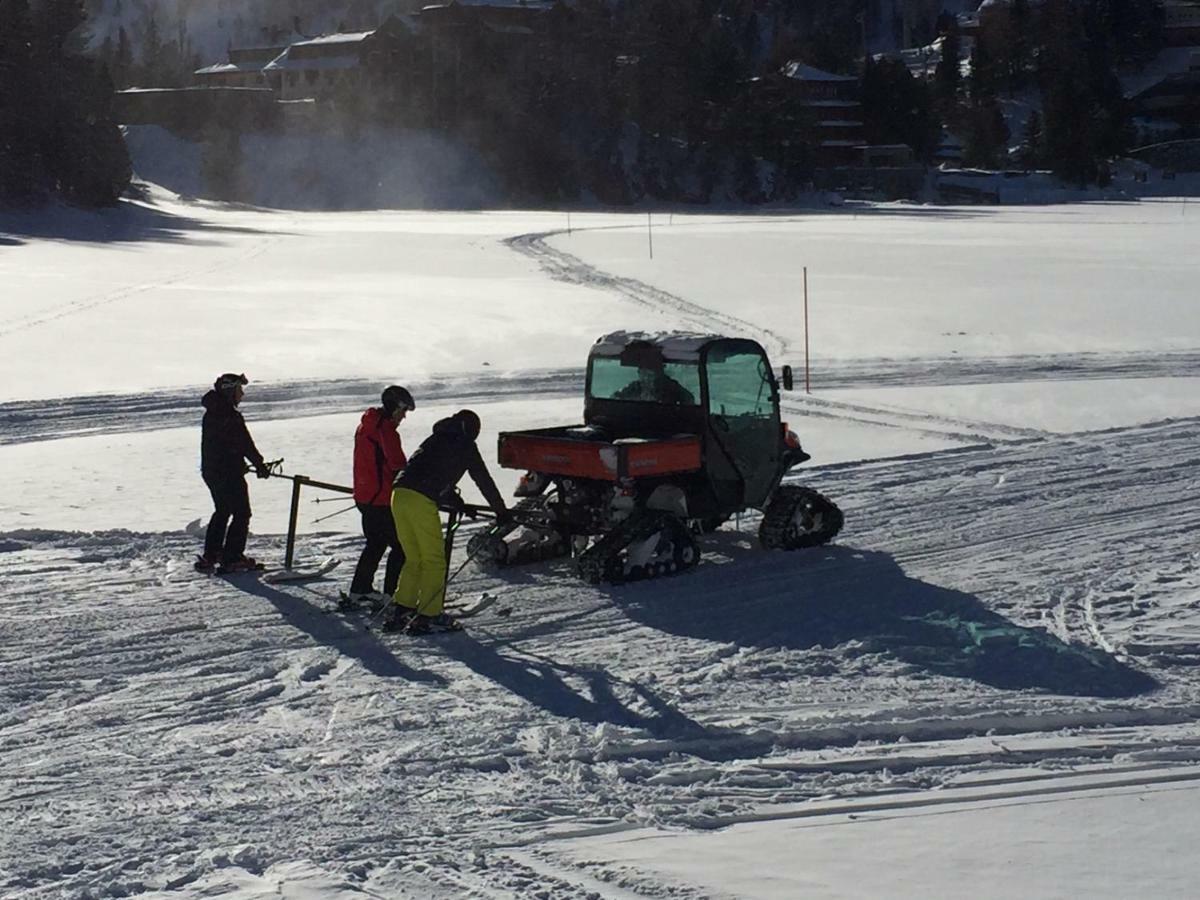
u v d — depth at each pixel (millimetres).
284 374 22734
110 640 9125
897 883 5496
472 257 49938
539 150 134000
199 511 13273
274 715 7699
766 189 139875
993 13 194625
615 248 54906
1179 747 7117
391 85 140500
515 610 9984
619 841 5957
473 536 12219
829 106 159125
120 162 87500
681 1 165250
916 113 158125
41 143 80438
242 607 10008
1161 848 5820
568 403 20109
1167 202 127562
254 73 170000
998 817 6207
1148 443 16688
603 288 37562
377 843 5926
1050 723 7531
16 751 7105
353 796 6477
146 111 134250
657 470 10695
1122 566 11047
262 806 6352
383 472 9898
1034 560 11289
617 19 160375
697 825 6152
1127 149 160000
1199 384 21781
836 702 7859
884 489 14211
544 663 8695
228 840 5961
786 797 6477
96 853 5824
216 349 25469
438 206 126125
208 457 10891
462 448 9602
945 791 6543
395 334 27797
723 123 138875
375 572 10469
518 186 133250
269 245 58094
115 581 10719
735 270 43250
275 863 5734
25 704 7855
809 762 6914
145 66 183375
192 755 7047
